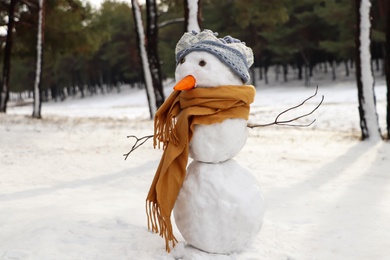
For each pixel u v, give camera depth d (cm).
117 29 6091
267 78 5981
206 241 342
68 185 682
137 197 589
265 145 1135
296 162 888
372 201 575
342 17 4116
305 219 485
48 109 4741
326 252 381
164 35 5166
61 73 7188
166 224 342
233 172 351
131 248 366
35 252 352
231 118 347
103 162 888
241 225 342
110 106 4631
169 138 351
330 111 2169
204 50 349
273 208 536
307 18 4584
